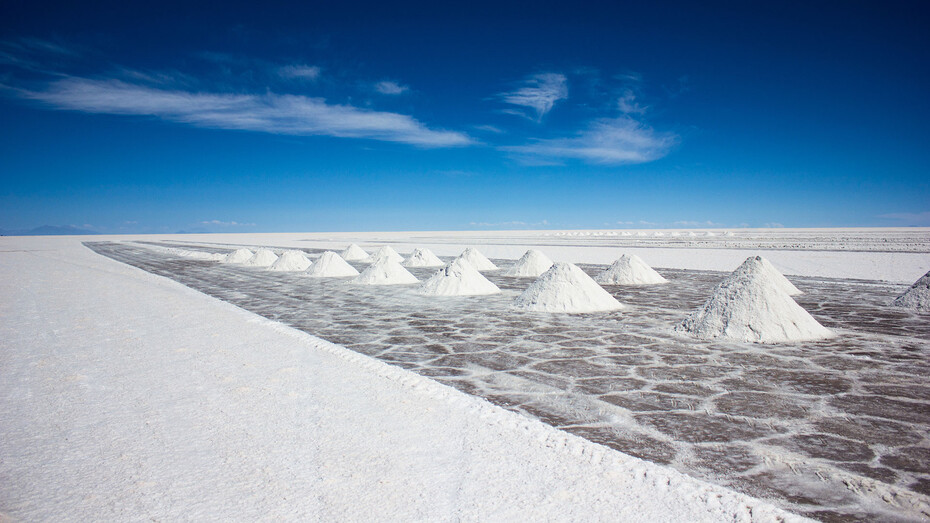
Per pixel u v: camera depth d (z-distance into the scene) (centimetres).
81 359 552
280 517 239
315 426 358
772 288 737
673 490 272
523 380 516
